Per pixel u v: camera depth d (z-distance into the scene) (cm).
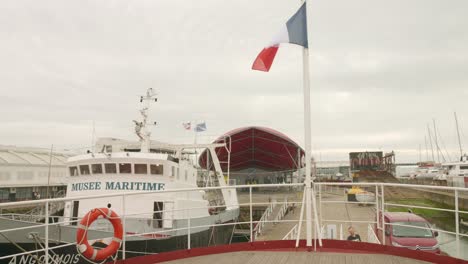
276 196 4241
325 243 774
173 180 1496
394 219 1388
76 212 1494
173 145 2062
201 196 1867
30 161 4688
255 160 4934
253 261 675
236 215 2238
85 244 629
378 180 5750
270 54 738
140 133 1783
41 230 1173
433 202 3656
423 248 1277
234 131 4028
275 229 2292
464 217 2817
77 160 1523
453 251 1961
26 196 4394
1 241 1143
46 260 589
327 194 4297
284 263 657
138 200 1451
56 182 4828
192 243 1554
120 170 1487
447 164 5781
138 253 1320
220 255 728
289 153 4528
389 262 655
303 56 717
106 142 1942
